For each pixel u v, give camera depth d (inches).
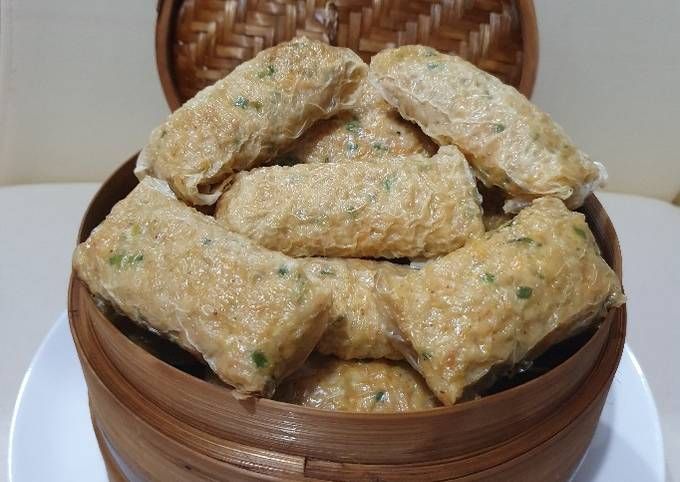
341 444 8.0
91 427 10.7
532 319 8.7
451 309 8.5
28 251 14.7
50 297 13.9
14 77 16.2
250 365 8.1
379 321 9.2
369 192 9.9
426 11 12.6
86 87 16.7
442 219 9.8
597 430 10.7
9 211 15.6
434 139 10.7
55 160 17.5
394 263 10.3
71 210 15.9
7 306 13.6
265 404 8.0
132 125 17.4
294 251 10.1
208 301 8.5
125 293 8.9
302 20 12.8
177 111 10.5
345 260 10.0
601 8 15.9
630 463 10.4
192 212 9.4
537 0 16.0
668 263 15.2
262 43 12.8
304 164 10.3
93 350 9.3
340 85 11.0
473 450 8.3
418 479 8.1
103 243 9.3
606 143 17.7
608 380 9.2
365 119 11.3
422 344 8.5
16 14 15.6
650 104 17.0
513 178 10.0
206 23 12.9
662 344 13.6
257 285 8.5
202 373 9.5
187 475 8.5
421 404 9.1
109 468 9.9
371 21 12.7
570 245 9.0
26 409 10.8
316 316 8.5
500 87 10.5
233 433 8.3
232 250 8.8
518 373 9.3
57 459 10.3
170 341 9.2
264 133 10.5
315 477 8.1
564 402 8.9
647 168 17.9
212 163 10.1
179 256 8.8
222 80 10.8
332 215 9.9
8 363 12.7
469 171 10.1
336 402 9.0
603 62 16.6
